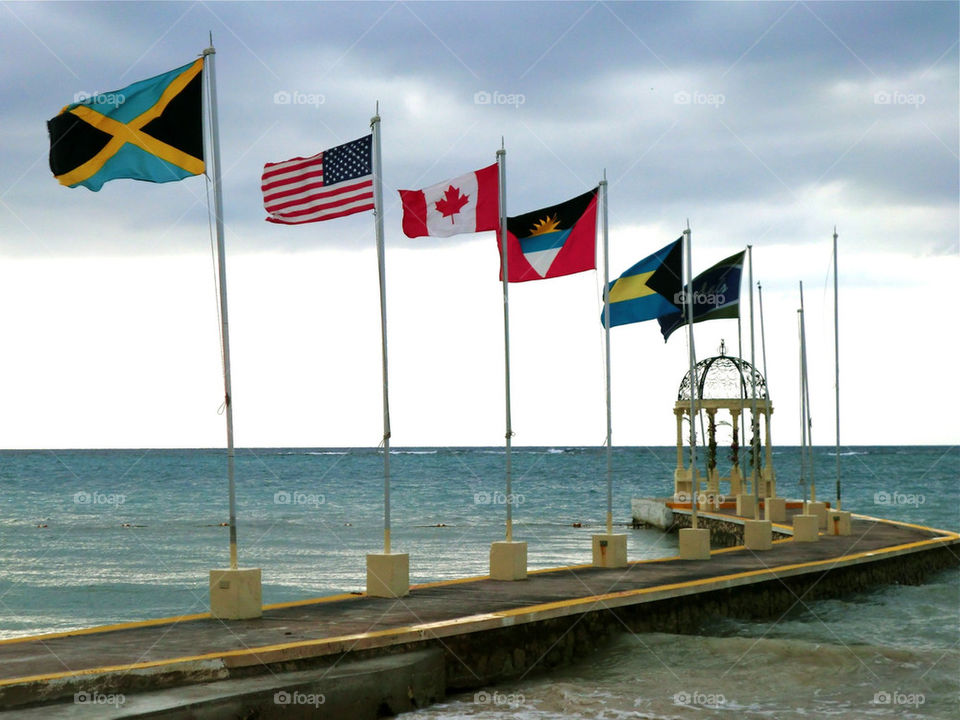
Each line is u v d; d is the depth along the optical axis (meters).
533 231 23.98
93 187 17.22
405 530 57.06
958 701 16.27
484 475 138.12
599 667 18.67
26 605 28.31
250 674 14.20
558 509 78.88
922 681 17.41
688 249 30.14
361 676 14.76
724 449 105.19
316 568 37.25
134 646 14.90
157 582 33.19
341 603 19.58
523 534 55.50
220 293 17.44
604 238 25.69
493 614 18.19
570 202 23.86
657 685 17.33
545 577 24.28
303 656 14.80
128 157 17.33
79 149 17.27
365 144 20.31
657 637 20.50
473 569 37.47
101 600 29.27
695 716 15.44
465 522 64.19
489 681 17.45
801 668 18.25
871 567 30.75
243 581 17.53
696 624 22.97
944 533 40.16
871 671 18.03
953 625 24.23
